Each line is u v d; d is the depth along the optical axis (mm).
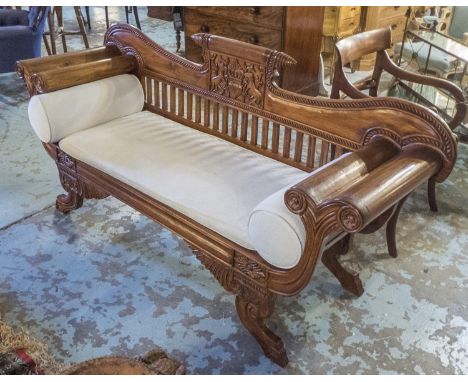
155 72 2188
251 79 1846
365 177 1354
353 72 4176
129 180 1783
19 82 3789
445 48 2820
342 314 1816
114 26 2250
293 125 1797
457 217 2377
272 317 1796
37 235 2180
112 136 2037
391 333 1739
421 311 1835
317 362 1630
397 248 2158
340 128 1687
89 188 2049
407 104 1529
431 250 2154
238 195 1661
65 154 2055
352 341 1707
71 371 1058
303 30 3158
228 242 1557
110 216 2322
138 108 2271
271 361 1629
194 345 1682
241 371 1593
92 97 2074
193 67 2021
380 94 3719
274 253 1417
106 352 1645
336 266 1895
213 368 1602
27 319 1756
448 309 1846
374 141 1590
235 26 3191
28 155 2816
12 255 2055
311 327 1759
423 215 2389
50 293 1873
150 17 5246
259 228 1418
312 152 1796
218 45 1880
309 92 3479
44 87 1969
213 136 2078
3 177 2594
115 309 1812
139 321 1767
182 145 1983
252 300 1586
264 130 1897
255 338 1657
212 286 1938
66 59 2131
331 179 1351
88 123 2090
